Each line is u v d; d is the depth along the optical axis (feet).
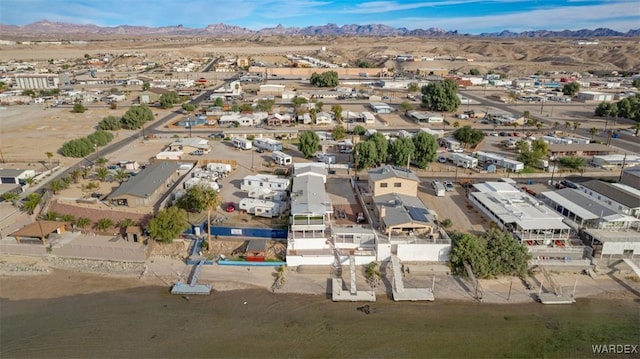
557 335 136.98
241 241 190.19
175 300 153.79
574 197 216.74
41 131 382.63
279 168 285.43
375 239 179.22
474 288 161.68
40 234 180.96
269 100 511.81
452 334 136.98
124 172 265.95
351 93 616.80
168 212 184.75
